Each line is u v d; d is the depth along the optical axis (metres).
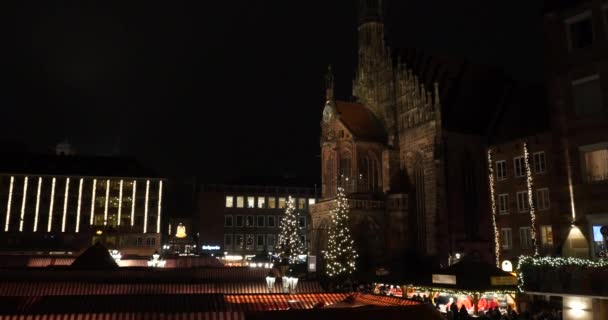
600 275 28.77
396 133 78.38
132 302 26.05
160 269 48.34
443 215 66.00
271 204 122.44
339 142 79.81
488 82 78.25
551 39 37.97
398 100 78.81
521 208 58.12
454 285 37.50
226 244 117.56
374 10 88.12
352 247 68.94
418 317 20.28
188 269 49.25
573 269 30.02
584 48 35.91
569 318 31.11
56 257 63.78
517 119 66.56
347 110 82.81
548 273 31.30
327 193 81.44
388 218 73.38
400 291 49.50
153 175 114.75
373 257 70.75
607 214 33.25
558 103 36.97
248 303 28.70
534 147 57.25
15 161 110.75
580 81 35.88
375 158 77.69
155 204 113.12
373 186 76.75
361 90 87.50
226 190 120.69
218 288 42.00
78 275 43.81
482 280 36.31
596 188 34.22
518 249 57.84
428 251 68.00
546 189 55.19
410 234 72.44
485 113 73.75
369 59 86.69
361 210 71.88
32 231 106.69
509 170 60.22
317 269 75.12
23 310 24.06
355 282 52.34
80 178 111.00
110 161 116.69
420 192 72.56
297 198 124.25
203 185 120.06
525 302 39.00
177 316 24.61
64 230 108.19
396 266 64.75
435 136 68.88
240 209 120.19
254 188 122.38
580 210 34.84
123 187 112.69
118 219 110.81
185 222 133.00
